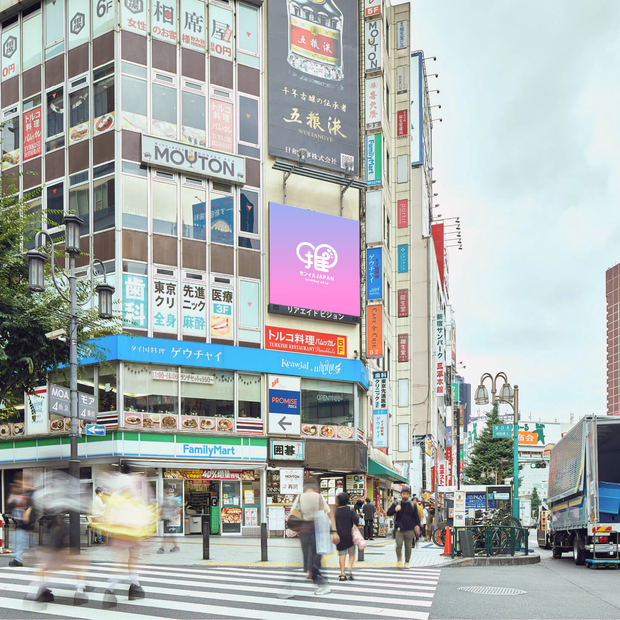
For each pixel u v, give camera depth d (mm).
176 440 27875
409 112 50438
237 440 29344
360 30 37719
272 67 33062
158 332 28328
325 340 32719
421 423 58375
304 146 33594
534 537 48344
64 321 19234
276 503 29984
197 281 29547
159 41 30094
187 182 29969
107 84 29312
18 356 18594
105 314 17828
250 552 20641
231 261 30578
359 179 34875
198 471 28469
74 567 10305
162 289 28625
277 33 33469
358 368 33125
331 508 13836
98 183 28906
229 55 31828
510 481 69625
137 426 27234
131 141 28812
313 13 34781
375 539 30328
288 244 32062
